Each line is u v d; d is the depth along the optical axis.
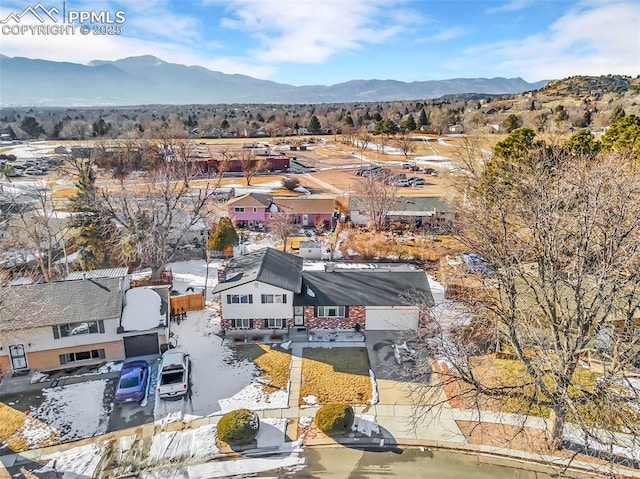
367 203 53.50
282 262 34.12
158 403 23.95
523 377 21.89
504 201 26.06
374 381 25.53
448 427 21.86
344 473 19.30
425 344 26.14
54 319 26.08
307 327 30.83
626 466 19.19
